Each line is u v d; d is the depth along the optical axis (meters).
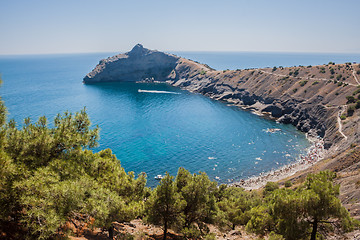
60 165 13.01
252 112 155.88
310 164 80.75
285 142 103.50
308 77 153.25
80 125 15.76
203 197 22.17
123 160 82.75
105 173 18.25
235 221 31.25
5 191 9.94
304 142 104.00
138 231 21.22
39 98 177.50
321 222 16.23
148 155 87.12
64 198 10.78
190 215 23.16
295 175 67.31
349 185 38.59
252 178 74.25
